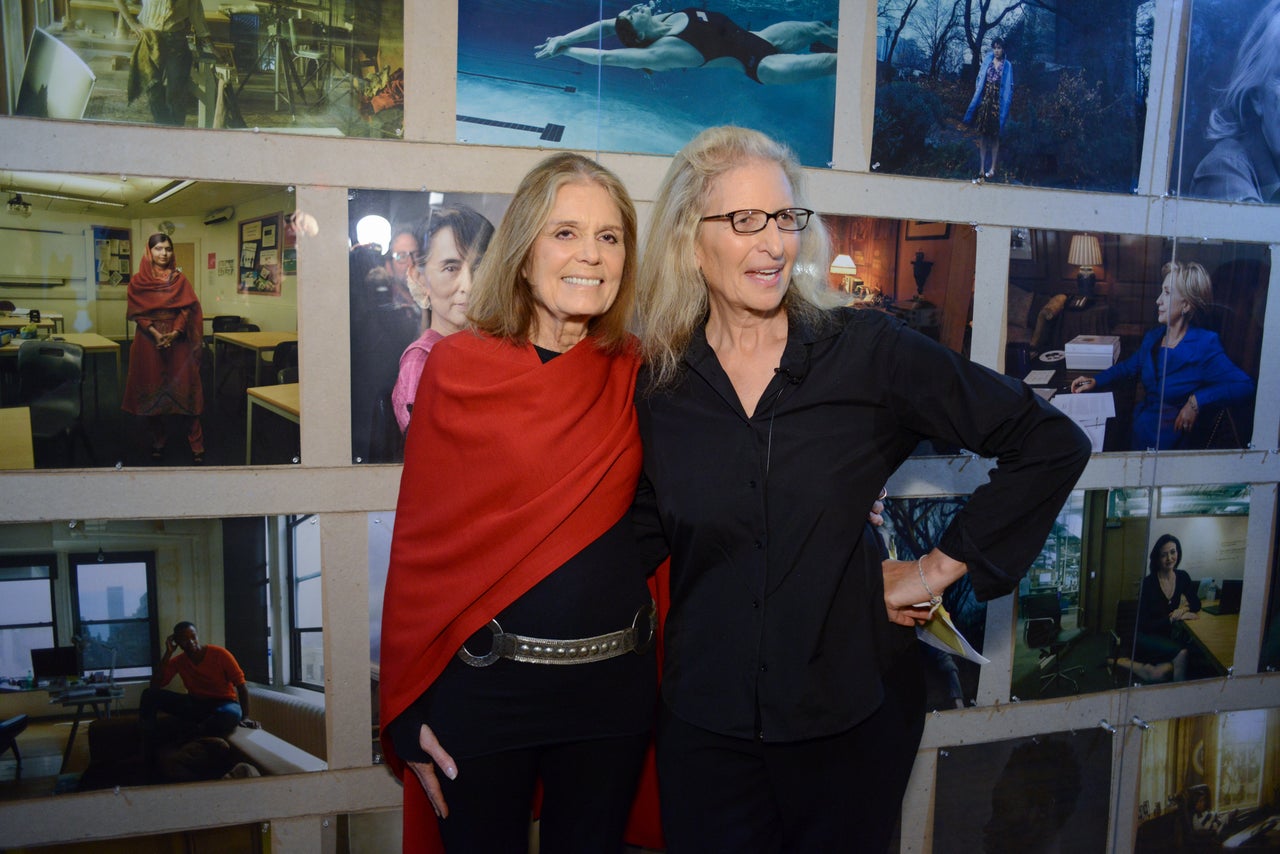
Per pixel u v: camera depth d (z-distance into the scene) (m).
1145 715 1.83
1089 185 1.67
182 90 1.31
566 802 1.18
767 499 1.08
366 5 1.36
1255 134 1.73
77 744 1.40
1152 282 1.72
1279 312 1.78
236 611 1.43
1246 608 1.85
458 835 1.17
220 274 1.36
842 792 1.12
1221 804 1.89
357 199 1.39
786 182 1.10
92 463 1.35
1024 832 1.80
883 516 1.65
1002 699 1.75
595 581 1.14
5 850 1.39
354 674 1.49
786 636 1.07
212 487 1.40
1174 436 1.76
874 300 1.60
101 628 1.38
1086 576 1.75
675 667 1.16
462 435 1.19
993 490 1.07
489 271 1.21
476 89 1.41
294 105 1.35
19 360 1.30
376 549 1.48
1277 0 1.70
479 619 1.14
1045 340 1.68
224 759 1.46
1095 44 1.63
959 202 1.61
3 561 1.33
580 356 1.21
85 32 1.27
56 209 1.29
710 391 1.15
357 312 1.42
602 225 1.15
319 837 1.51
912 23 1.55
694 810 1.15
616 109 1.47
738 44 1.49
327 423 1.43
